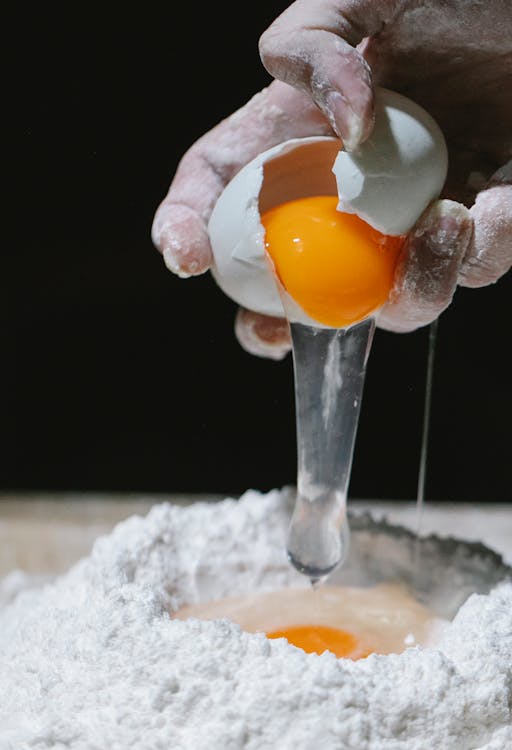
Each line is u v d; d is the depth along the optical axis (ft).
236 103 2.01
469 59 1.35
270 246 1.32
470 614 1.34
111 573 1.42
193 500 2.08
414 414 2.43
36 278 2.33
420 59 1.36
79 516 1.99
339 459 1.41
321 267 1.30
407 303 1.32
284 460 2.48
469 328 2.34
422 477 1.65
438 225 1.27
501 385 2.40
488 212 1.28
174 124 2.04
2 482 2.53
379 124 1.27
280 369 2.42
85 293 2.35
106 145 2.07
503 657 1.27
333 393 1.38
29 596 1.61
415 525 1.97
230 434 2.48
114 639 1.28
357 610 1.50
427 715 1.23
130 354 2.43
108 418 2.49
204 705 1.22
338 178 1.27
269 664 1.24
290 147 1.35
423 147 1.27
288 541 1.45
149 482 2.52
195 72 1.99
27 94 1.99
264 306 1.37
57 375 2.46
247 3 1.94
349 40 1.29
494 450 2.45
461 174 1.43
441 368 2.39
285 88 1.42
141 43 1.96
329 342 1.36
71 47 1.95
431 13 1.30
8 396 2.48
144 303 2.36
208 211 1.44
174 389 2.46
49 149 2.09
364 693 1.22
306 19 1.27
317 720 1.20
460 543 1.56
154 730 1.22
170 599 1.50
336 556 1.44
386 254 1.31
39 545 1.90
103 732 1.22
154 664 1.25
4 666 1.35
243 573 1.56
